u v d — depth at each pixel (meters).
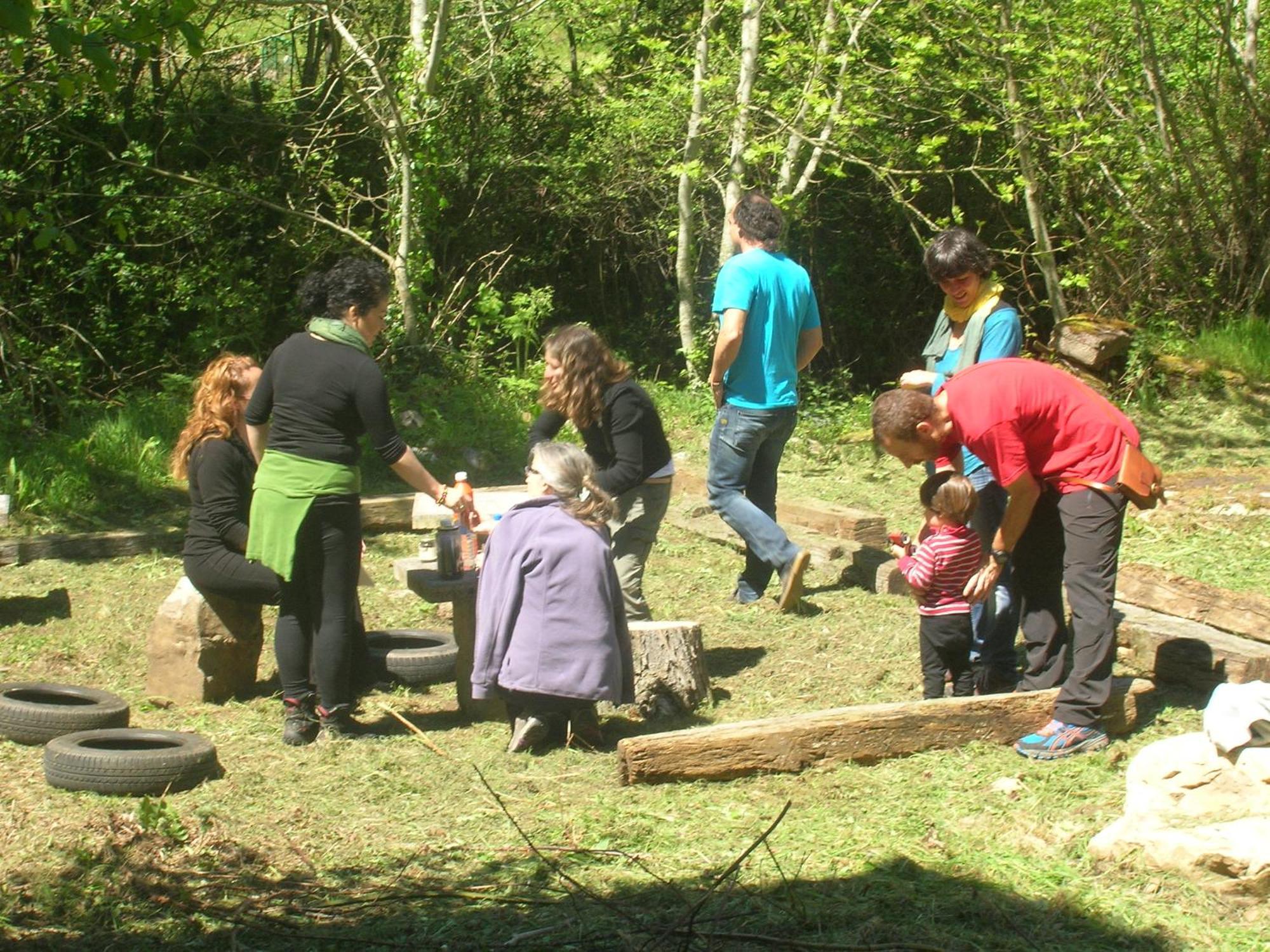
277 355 5.35
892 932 3.62
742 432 6.93
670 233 15.30
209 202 14.21
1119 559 7.72
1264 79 14.56
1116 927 3.66
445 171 15.34
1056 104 13.77
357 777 4.98
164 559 8.48
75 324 13.98
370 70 14.52
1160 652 5.84
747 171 15.72
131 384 13.81
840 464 11.20
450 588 5.53
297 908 3.88
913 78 13.81
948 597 5.47
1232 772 4.14
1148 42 14.15
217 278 14.31
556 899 3.90
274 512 5.22
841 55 13.61
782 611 7.16
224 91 15.70
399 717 5.24
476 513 5.59
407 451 5.34
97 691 5.64
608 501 5.32
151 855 4.27
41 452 9.84
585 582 5.16
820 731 4.90
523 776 4.97
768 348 6.90
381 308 5.39
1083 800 4.56
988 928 3.68
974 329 5.70
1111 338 13.01
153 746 5.12
